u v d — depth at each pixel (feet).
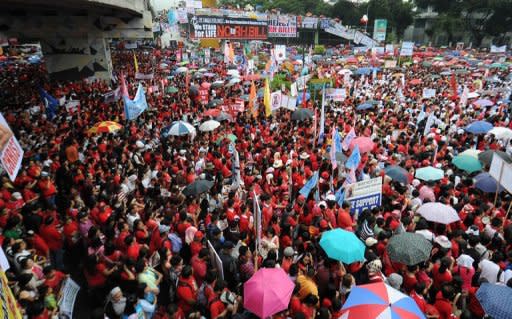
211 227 26.96
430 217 27.48
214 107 69.92
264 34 189.57
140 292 19.86
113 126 43.50
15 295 20.21
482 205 30.76
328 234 23.90
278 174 37.88
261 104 73.67
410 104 78.33
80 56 103.45
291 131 54.65
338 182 37.63
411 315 15.84
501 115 65.10
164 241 25.22
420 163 42.39
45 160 40.83
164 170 38.55
